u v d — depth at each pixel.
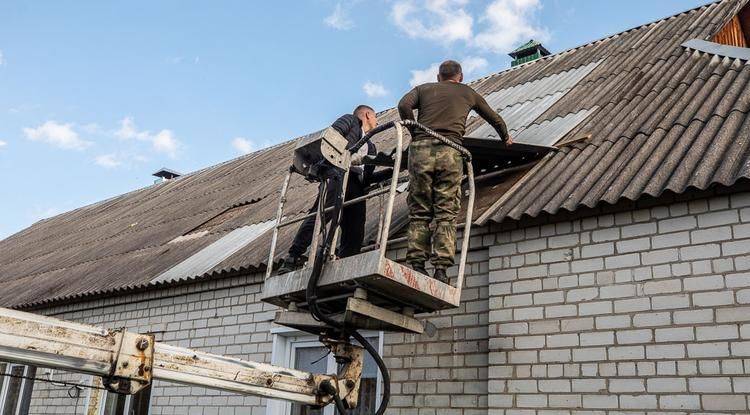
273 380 3.95
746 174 4.90
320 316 4.03
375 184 6.24
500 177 7.05
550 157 6.86
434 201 4.49
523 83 10.62
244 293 8.63
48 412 10.75
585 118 7.50
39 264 14.81
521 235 6.10
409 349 6.65
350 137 5.42
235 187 13.73
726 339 4.79
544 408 5.46
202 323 9.00
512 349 5.80
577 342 5.46
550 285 5.77
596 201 5.52
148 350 3.33
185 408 8.84
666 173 5.48
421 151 4.50
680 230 5.24
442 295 4.15
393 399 6.59
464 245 4.50
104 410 10.03
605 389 5.21
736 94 6.54
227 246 9.61
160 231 12.77
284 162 13.85
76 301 11.15
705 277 5.02
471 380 6.09
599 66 9.63
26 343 2.96
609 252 5.54
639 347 5.15
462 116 4.75
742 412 4.58
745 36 11.02
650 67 8.46
